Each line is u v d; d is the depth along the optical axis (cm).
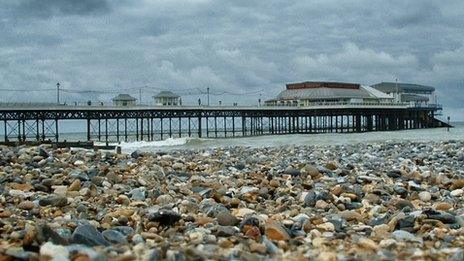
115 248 643
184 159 2505
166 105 8294
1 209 1002
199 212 1024
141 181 1419
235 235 789
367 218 1027
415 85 13550
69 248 625
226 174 1761
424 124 12075
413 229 885
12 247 689
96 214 1023
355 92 11556
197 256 590
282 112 9675
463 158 2453
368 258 576
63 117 7525
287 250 674
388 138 7006
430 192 1357
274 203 1195
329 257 575
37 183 1330
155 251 586
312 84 11600
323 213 1051
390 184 1488
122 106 7862
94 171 1594
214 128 9181
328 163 2052
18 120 7231
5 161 1767
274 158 2766
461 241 756
